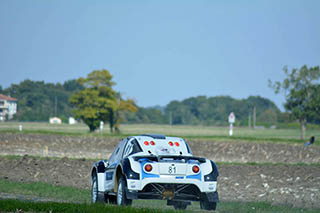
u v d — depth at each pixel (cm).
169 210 4103
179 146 4612
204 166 4422
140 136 4750
